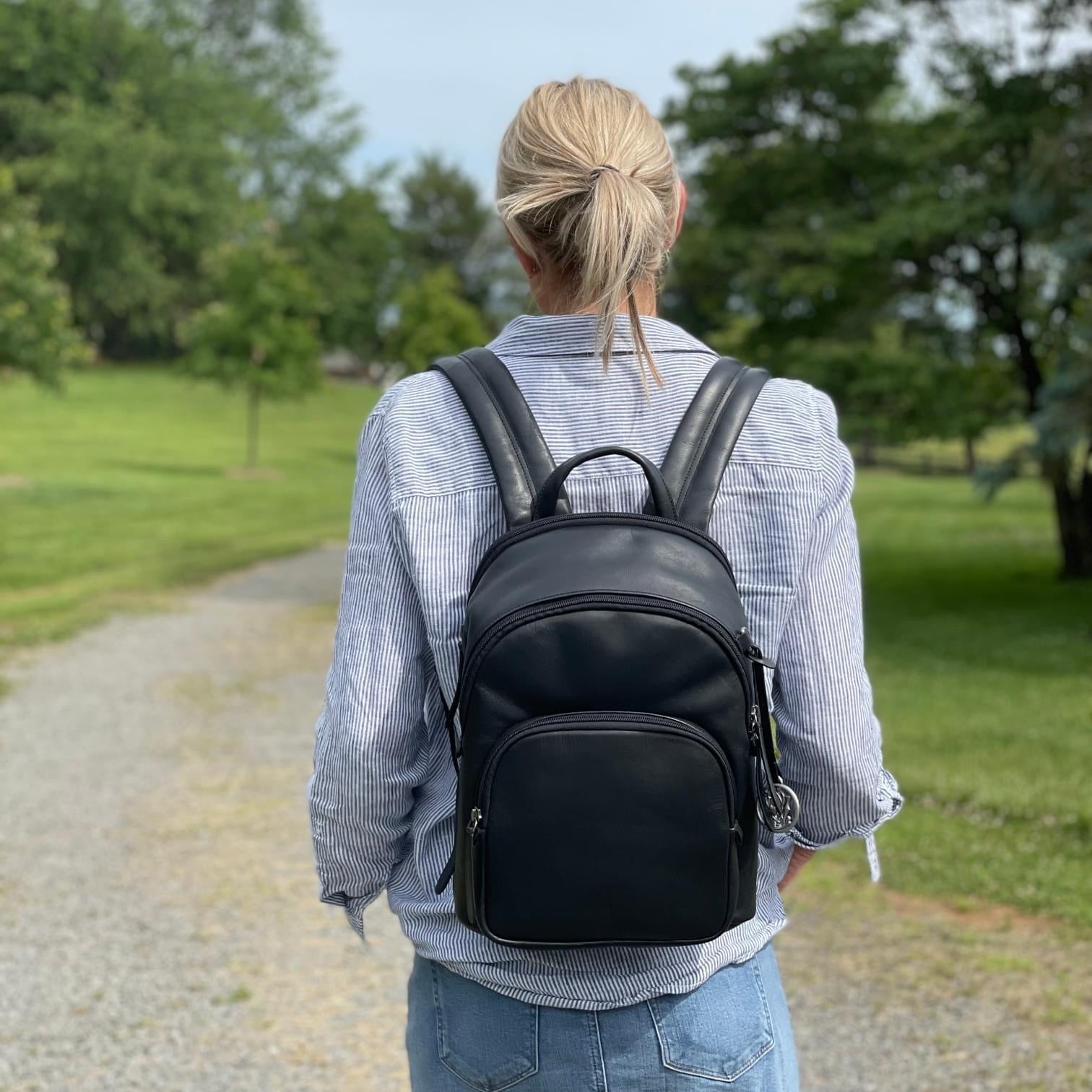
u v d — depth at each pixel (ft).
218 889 14.94
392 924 13.97
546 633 3.84
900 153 49.08
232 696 27.14
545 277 4.62
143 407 147.54
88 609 38.88
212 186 180.04
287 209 204.85
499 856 3.86
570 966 4.12
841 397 48.44
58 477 86.02
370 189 207.00
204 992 12.03
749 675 3.94
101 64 181.68
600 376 4.40
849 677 4.26
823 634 4.24
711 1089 4.18
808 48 48.88
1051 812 18.39
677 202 4.61
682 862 3.84
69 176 163.73
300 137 206.80
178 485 87.51
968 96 46.98
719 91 51.60
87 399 148.56
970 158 46.50
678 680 3.85
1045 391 37.17
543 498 4.17
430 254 234.79
